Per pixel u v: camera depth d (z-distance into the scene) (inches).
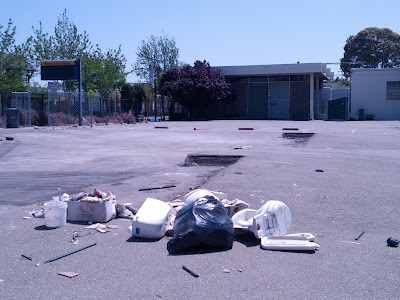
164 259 251.1
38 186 451.2
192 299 200.7
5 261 250.2
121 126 1334.9
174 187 441.1
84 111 1462.8
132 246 273.6
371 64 2859.3
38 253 262.4
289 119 1787.6
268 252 261.9
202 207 269.7
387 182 447.5
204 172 542.6
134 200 383.9
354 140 873.5
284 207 291.3
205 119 1834.4
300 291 208.5
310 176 475.8
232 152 671.1
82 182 474.6
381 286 214.5
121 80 1852.9
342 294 205.8
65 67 1273.4
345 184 436.1
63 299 202.5
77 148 799.7
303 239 275.9
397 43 2861.7
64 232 301.0
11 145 794.8
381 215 336.8
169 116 1892.2
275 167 530.9
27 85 1605.6
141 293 207.5
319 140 876.0
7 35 1336.1
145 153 729.6
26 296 206.1
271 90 1835.6
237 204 315.3
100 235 294.8
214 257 253.6
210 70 1798.7
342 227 310.8
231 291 208.5
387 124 1390.3
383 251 263.4
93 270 236.4
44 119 1214.9
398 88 1820.9
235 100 1860.2
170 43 2185.0
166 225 293.9
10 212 348.8
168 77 1831.9
